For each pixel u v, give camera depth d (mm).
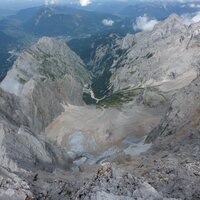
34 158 93500
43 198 46375
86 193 40469
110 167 43188
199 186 48594
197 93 126000
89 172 82062
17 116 150000
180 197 46438
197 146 75688
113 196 37781
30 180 56688
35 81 185500
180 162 60250
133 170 64688
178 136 102438
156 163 65062
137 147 134000
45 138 127812
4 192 44219
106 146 156000
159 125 135125
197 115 110562
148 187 40312
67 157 128250
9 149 85438
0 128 96438
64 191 47250
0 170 53031
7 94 158500
